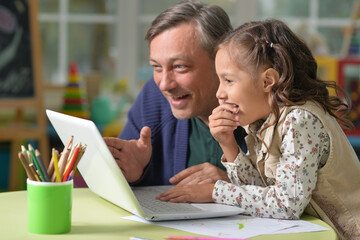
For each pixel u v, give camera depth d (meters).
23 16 3.55
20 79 3.51
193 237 1.01
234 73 1.28
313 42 3.94
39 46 3.59
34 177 1.06
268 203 1.22
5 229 1.08
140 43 4.34
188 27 1.52
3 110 4.06
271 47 1.28
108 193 1.28
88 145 1.20
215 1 4.14
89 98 3.88
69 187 1.06
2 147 3.64
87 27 4.29
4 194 1.41
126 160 1.54
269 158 1.31
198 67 1.53
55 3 4.25
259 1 4.12
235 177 1.41
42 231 1.05
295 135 1.23
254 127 1.38
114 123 3.66
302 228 1.13
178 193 1.33
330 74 3.56
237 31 1.34
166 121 1.77
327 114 1.31
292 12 4.11
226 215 1.21
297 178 1.21
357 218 1.29
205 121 1.68
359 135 3.39
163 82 1.54
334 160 1.26
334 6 4.06
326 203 1.30
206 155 1.70
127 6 4.29
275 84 1.26
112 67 4.34
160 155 1.77
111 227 1.11
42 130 3.46
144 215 1.12
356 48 3.75
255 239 1.04
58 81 4.29
